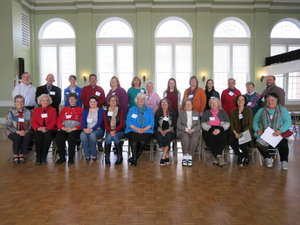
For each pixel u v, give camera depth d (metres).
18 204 2.44
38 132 4.02
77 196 2.64
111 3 10.60
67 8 10.73
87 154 4.14
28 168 3.75
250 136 3.80
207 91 5.00
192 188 2.89
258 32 10.80
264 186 2.94
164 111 4.16
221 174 3.43
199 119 4.60
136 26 10.75
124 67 11.14
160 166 3.88
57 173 3.48
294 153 4.74
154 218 2.16
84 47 10.71
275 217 2.17
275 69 9.95
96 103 4.21
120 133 4.11
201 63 10.77
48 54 11.12
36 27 10.84
